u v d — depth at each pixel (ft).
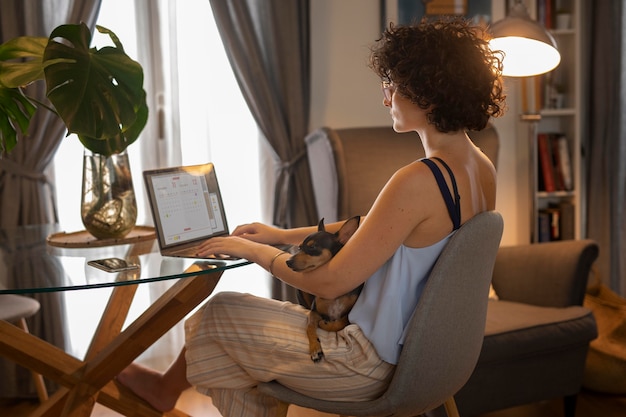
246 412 6.20
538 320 8.41
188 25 11.72
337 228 6.83
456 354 5.62
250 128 12.12
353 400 5.73
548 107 12.56
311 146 11.30
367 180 10.40
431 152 5.62
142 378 7.69
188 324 6.53
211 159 11.98
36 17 10.53
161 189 6.72
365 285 5.72
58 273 6.00
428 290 5.32
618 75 12.22
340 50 12.38
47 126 10.62
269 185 12.21
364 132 10.75
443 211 5.35
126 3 11.41
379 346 5.58
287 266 5.66
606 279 12.56
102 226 7.32
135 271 5.97
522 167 12.85
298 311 6.08
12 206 10.51
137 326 6.72
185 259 6.38
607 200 12.48
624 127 12.23
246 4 11.37
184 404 9.91
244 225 6.97
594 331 8.54
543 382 8.38
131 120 7.06
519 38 9.42
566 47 12.59
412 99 5.45
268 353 5.90
